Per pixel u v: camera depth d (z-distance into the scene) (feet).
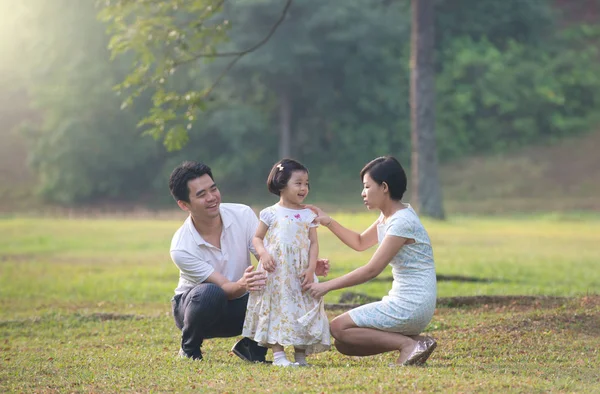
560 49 155.43
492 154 138.31
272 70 119.96
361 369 20.27
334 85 133.28
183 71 122.31
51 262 58.08
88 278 48.60
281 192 21.08
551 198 119.34
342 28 123.44
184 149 132.46
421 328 20.98
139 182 135.95
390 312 20.72
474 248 63.05
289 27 120.47
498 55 145.79
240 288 21.45
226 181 132.26
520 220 96.68
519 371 20.59
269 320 20.85
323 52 124.88
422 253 20.89
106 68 125.59
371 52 126.82
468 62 143.23
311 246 21.09
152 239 72.28
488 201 119.24
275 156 135.33
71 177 128.77
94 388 19.02
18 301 39.91
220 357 23.27
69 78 125.39
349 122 136.67
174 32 38.58
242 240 22.70
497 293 39.11
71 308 36.76
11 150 150.71
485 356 23.34
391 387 17.92
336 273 48.39
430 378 18.75
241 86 126.21
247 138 131.34
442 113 140.46
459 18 151.94
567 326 27.09
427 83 88.63
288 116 129.39
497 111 144.25
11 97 164.86
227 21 39.52
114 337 28.37
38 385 19.76
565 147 137.80
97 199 133.80
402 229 20.57
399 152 138.41
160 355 23.66
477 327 27.40
